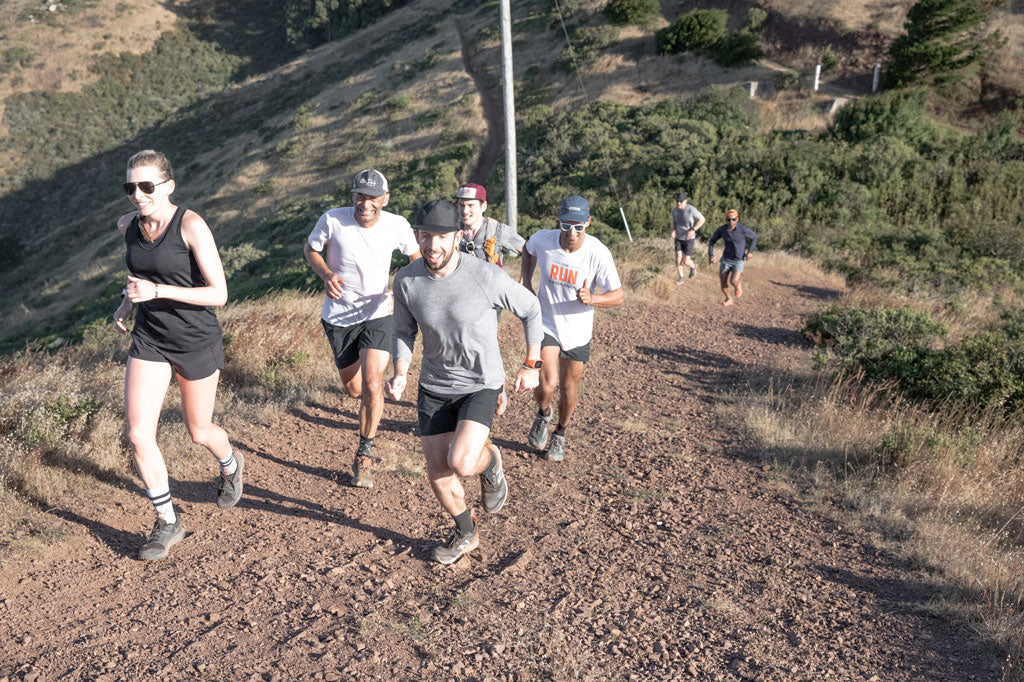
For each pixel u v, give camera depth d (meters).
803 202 24.31
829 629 3.44
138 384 3.71
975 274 17.44
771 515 4.71
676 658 3.17
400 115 40.09
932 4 29.30
